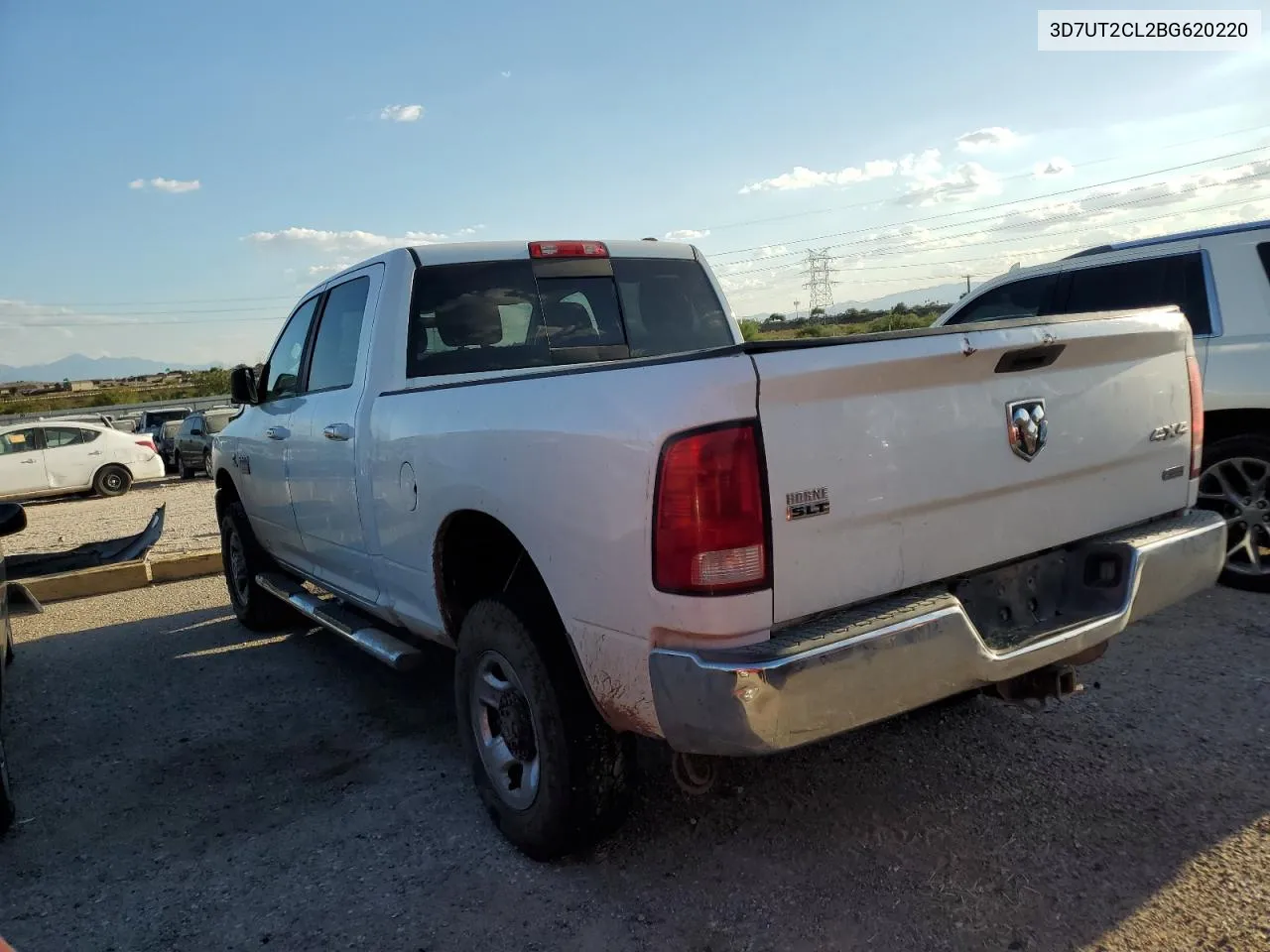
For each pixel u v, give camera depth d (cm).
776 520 229
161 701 499
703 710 228
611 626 253
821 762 360
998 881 276
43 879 318
